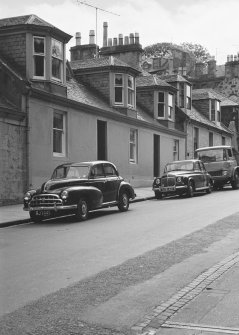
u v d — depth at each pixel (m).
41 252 9.12
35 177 19.09
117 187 16.05
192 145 35.41
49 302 5.84
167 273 7.25
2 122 17.41
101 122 24.67
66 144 21.28
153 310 5.50
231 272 7.20
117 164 25.55
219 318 5.20
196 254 8.65
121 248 9.37
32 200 13.98
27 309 5.57
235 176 28.25
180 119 33.97
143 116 29.42
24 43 19.83
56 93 20.62
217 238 10.34
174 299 5.90
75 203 13.85
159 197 22.20
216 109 40.94
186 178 22.05
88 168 15.21
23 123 18.52
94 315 5.34
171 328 4.92
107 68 25.84
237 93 48.41
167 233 11.16
